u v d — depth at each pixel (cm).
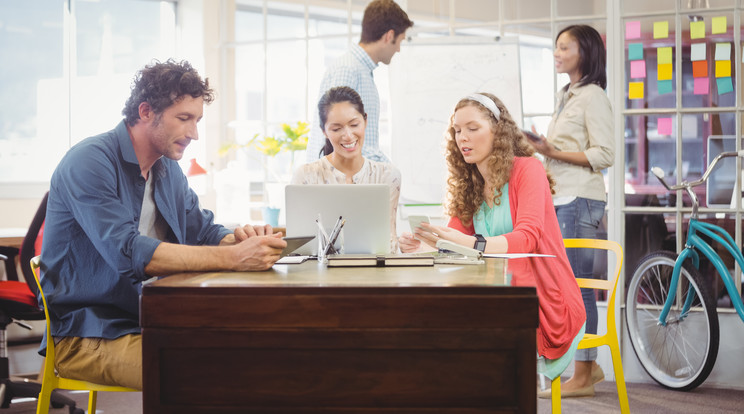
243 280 174
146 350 163
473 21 420
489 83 402
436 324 159
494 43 404
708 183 389
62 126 487
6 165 475
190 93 214
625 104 397
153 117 214
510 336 158
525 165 257
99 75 499
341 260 208
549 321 235
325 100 314
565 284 243
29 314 328
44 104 484
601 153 372
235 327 162
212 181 513
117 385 208
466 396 159
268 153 452
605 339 267
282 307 161
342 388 161
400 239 260
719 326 372
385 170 322
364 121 316
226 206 473
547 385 381
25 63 480
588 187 377
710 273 384
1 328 330
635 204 400
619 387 266
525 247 234
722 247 383
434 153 406
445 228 227
